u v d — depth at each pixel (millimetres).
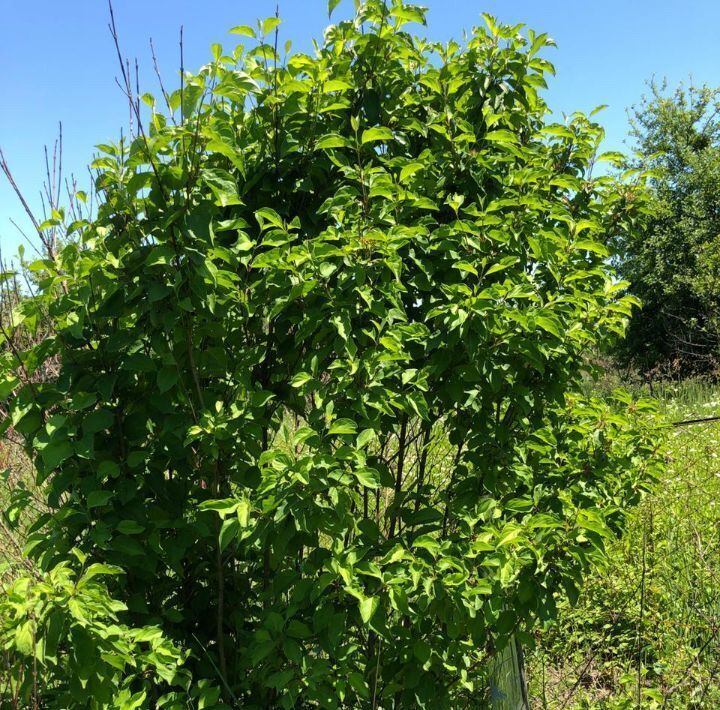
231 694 2451
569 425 3076
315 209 2756
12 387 2318
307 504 2180
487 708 3043
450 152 2773
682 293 17484
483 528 2488
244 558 2820
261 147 2652
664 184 18719
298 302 2521
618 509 3166
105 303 2332
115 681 2129
